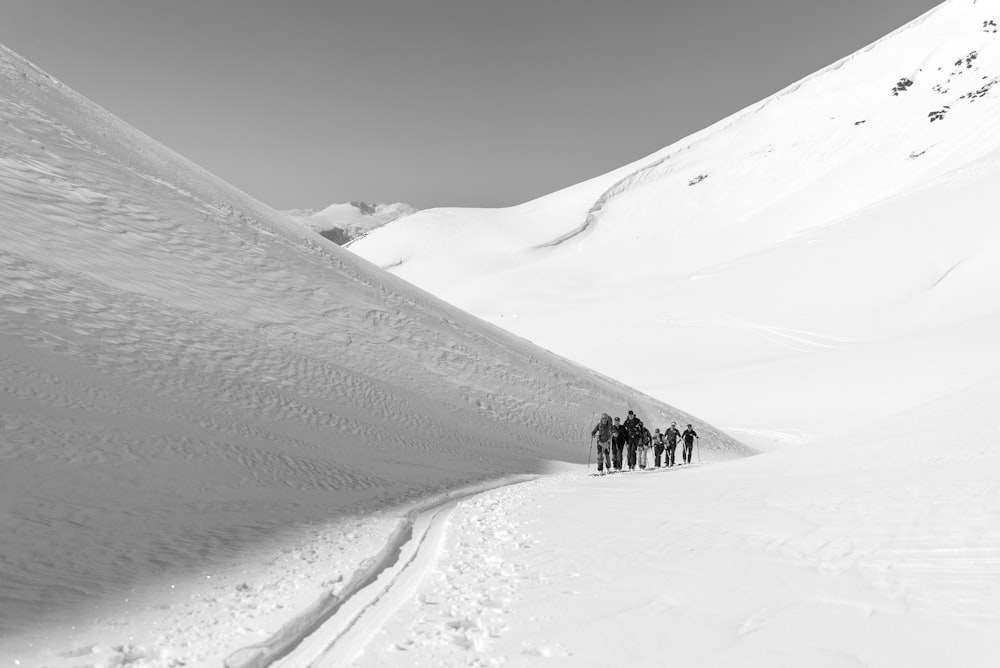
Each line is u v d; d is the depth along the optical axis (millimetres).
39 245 24766
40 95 39938
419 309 42625
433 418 28844
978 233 88000
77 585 7047
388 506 14023
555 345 94250
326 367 28703
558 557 7969
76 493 10336
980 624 4324
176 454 13836
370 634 5551
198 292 29266
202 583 7582
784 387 58062
